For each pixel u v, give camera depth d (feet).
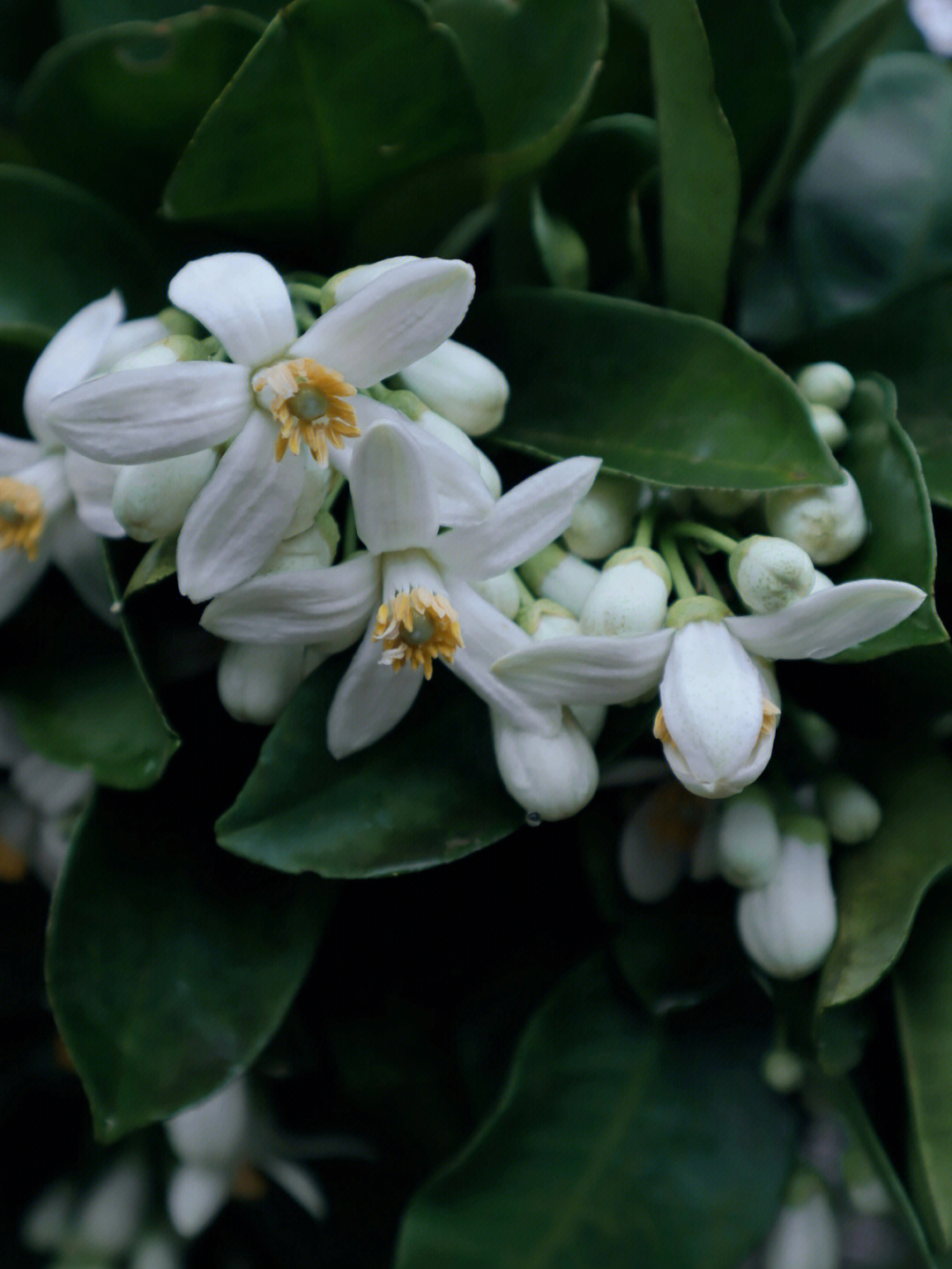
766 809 1.01
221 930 1.01
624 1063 1.08
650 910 1.08
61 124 1.05
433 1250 1.03
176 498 0.90
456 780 0.98
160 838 1.02
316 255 1.08
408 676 0.95
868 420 1.00
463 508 0.90
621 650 0.91
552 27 1.03
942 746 1.09
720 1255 1.05
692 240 1.01
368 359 0.90
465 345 1.05
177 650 1.02
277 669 0.97
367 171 1.02
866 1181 1.10
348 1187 1.22
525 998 1.12
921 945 1.03
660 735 0.93
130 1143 1.26
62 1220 1.26
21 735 1.04
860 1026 1.03
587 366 1.01
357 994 1.13
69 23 1.13
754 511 1.00
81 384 0.87
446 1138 1.15
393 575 0.92
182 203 1.01
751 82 1.03
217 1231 1.27
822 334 1.06
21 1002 1.21
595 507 0.98
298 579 0.91
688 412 0.97
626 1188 1.06
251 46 1.01
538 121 1.02
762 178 1.09
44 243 1.07
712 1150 1.07
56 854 1.13
